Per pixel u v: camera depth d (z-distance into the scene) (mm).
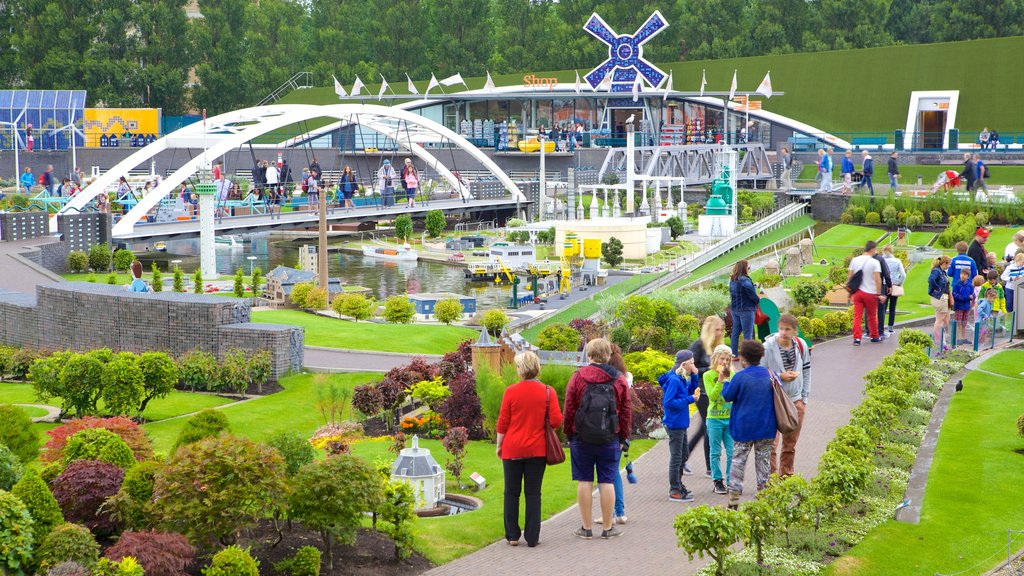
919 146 89562
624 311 29219
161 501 13055
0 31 126000
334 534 13531
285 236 75000
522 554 14383
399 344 33000
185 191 64312
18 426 18141
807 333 29562
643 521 15656
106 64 122625
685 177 83688
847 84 95875
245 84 133750
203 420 17422
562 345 27875
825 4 123562
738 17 131500
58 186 75250
